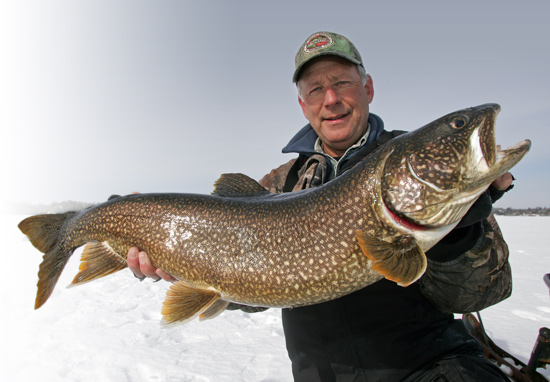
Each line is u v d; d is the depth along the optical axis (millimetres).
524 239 4070
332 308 643
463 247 543
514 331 1067
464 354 586
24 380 890
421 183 562
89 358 995
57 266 824
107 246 778
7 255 3137
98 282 2018
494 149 539
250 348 1040
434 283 584
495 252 562
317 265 595
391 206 572
